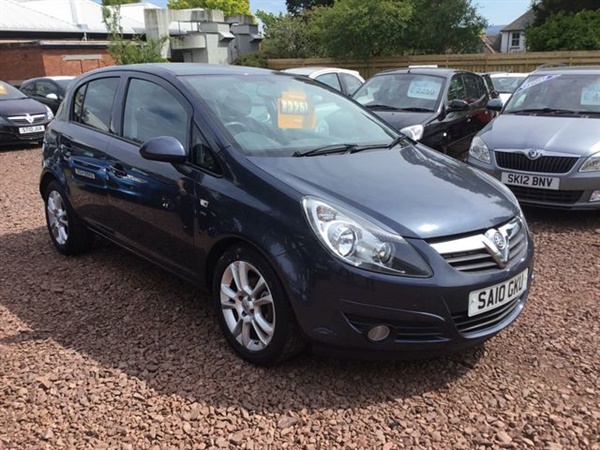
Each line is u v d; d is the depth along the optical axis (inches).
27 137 475.5
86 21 1318.9
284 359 126.2
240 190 129.0
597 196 232.4
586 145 233.9
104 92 183.5
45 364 131.6
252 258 125.3
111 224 173.9
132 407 115.8
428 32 943.0
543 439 106.8
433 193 130.0
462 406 116.7
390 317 112.8
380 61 893.8
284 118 157.3
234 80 165.2
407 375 127.3
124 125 170.6
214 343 140.5
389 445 105.2
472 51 981.2
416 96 335.3
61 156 193.8
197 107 146.8
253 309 128.3
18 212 269.6
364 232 114.7
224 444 105.4
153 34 1002.7
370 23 874.8
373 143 160.7
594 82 283.9
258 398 118.6
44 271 189.9
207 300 165.5
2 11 1170.0
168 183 146.5
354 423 111.3
